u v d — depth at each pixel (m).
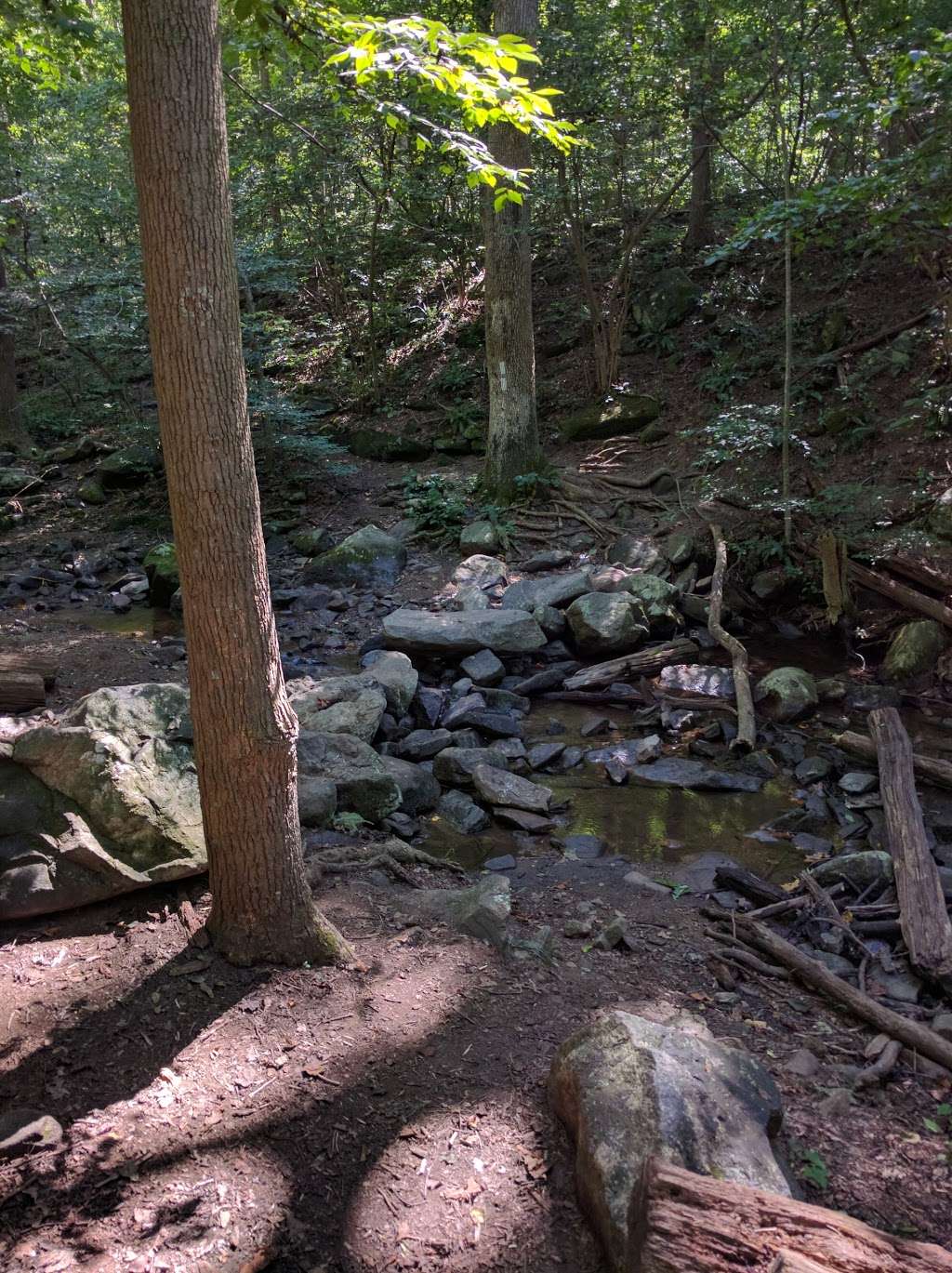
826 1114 3.32
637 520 11.58
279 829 3.68
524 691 8.44
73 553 12.28
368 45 3.60
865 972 4.40
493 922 4.22
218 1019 3.48
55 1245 2.62
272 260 13.46
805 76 11.14
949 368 10.76
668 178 14.28
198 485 3.20
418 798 6.27
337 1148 2.97
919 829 5.53
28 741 4.44
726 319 14.10
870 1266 2.10
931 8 9.20
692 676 8.57
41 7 5.77
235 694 3.43
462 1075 3.30
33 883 4.09
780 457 11.43
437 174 13.97
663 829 6.14
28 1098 3.13
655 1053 2.98
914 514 9.81
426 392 15.86
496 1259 2.62
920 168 7.00
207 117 3.00
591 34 11.77
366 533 11.27
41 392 18.75
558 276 16.67
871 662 9.07
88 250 15.48
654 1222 2.23
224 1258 2.59
